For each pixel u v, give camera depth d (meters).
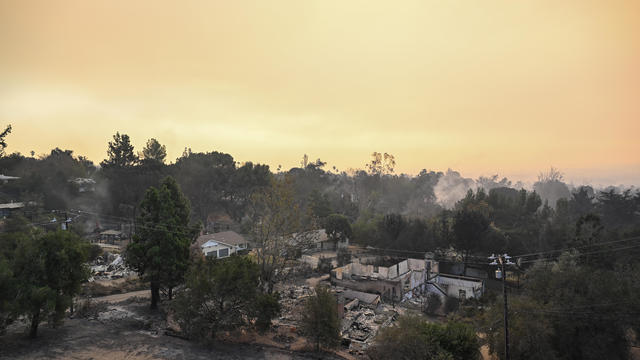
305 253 83.25
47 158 123.00
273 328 38.50
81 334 32.66
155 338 33.50
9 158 111.69
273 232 51.88
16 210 85.12
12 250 33.06
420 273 64.19
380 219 105.50
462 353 31.75
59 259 30.58
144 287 52.84
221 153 118.06
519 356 35.84
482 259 82.12
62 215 86.94
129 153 105.31
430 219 102.00
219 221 120.88
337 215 98.94
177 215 43.19
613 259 60.06
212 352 31.36
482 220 79.00
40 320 29.73
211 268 34.38
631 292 38.41
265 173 112.50
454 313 53.06
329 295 34.59
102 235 88.38
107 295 48.47
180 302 32.50
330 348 33.88
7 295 28.20
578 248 63.09
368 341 38.66
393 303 55.62
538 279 44.66
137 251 40.28
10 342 29.16
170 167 113.06
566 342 37.84
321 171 179.12
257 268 36.12
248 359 30.58
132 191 98.50
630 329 40.78
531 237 87.81
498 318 39.19
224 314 32.91
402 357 30.14
